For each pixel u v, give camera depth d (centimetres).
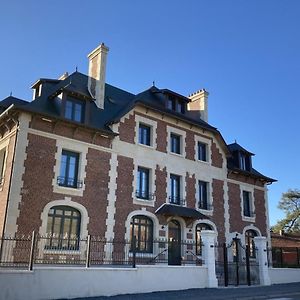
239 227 2344
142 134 2002
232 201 2355
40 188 1538
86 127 1706
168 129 2100
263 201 2608
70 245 1582
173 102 2209
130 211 1809
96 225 1670
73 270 1140
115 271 1244
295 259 2489
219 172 2320
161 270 1380
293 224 4134
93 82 1970
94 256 1625
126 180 1834
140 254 1792
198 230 2112
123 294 1238
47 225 1541
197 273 1509
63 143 1653
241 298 1250
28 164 1526
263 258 1847
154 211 1905
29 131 1560
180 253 1969
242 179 2483
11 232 1419
